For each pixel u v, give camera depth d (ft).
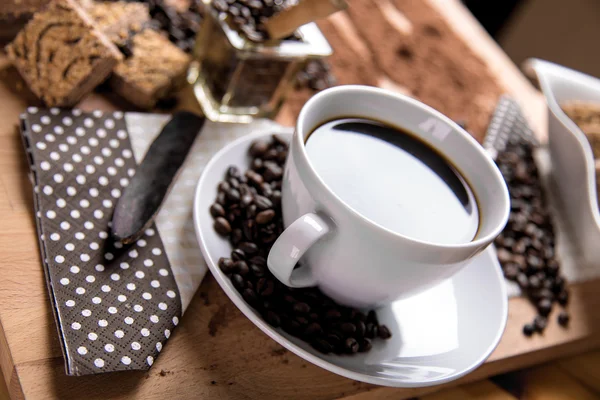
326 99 1.05
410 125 1.11
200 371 1.02
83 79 1.16
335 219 0.95
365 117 1.11
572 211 1.40
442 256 0.96
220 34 1.26
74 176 1.10
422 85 1.58
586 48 3.24
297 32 1.27
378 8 1.71
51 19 1.20
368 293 1.03
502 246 1.32
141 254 1.07
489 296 1.14
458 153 1.10
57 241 1.03
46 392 0.94
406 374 1.03
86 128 1.16
